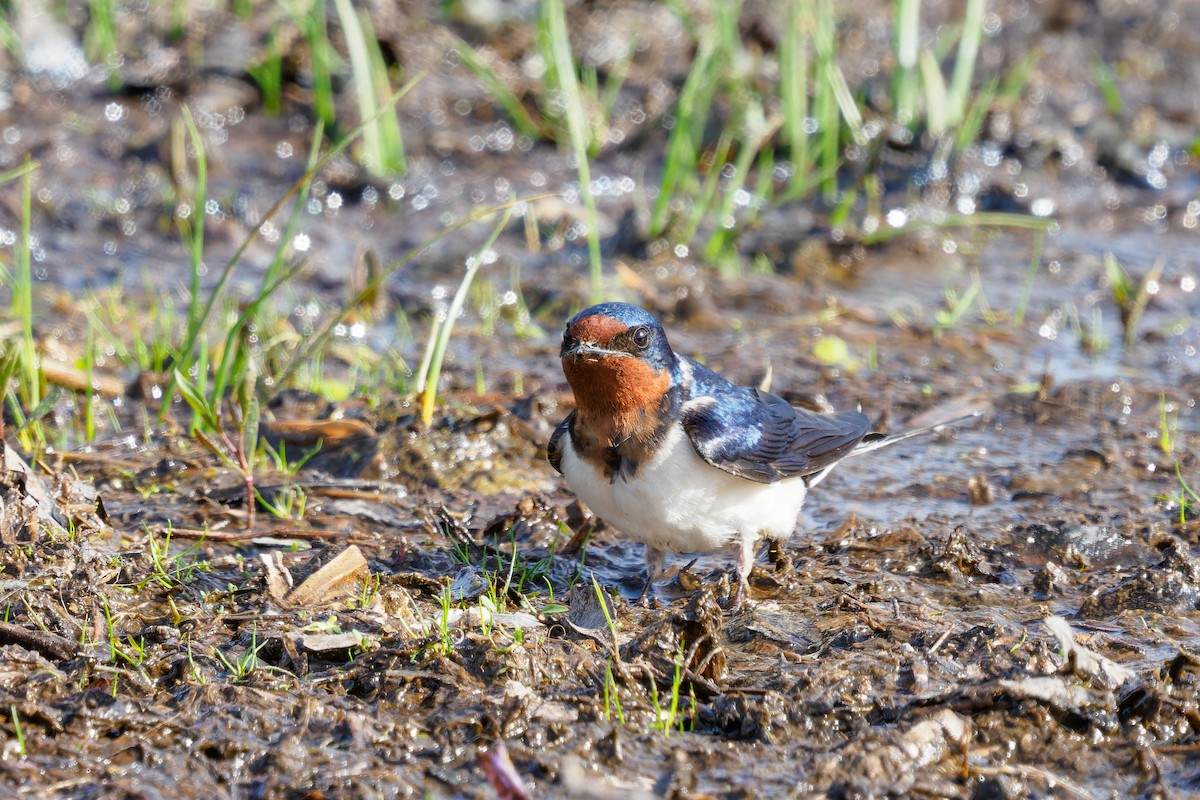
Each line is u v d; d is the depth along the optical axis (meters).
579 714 7.52
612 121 21.58
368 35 20.28
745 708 7.56
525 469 11.87
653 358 8.76
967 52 20.36
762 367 14.71
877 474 12.04
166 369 13.93
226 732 7.30
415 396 12.54
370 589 9.16
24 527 9.27
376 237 18.62
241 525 10.55
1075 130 21.36
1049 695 7.50
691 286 17.02
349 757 7.16
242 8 23.17
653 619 9.05
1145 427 13.05
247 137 20.59
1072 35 24.73
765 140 20.56
